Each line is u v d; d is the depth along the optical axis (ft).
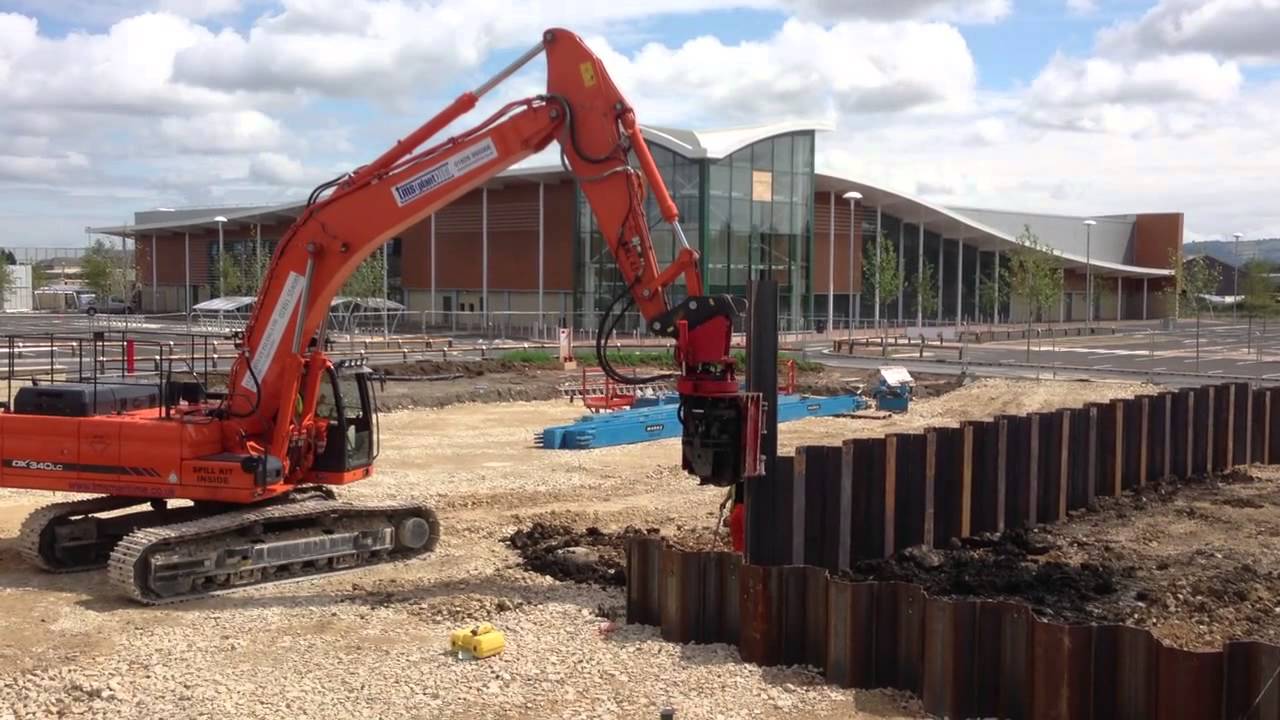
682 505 53.98
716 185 172.65
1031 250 215.51
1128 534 48.98
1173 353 159.63
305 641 33.53
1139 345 181.06
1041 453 51.34
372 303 179.32
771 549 39.06
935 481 46.21
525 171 188.85
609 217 37.73
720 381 35.76
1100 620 36.01
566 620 35.42
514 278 203.31
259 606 37.29
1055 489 51.90
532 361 125.08
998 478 48.32
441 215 215.51
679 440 76.43
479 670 30.76
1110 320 294.25
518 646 32.76
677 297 54.34
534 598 38.14
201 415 41.57
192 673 30.71
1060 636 26.68
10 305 300.20
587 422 74.38
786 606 31.37
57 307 290.97
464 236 211.82
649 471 63.41
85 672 30.63
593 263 185.98
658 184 37.11
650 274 37.22
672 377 36.88
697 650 32.40
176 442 40.14
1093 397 101.40
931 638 28.25
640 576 34.73
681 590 32.91
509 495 56.24
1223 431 64.44
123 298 279.49
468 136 38.83
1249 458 66.85
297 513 40.93
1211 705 25.40
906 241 226.99
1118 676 26.63
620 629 34.47
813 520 41.52
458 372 115.03
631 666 31.07
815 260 206.18
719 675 30.42
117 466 40.50
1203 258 248.52
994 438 48.08
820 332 192.24
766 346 37.22
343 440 42.98
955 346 165.68
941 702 28.09
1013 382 112.98
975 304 244.63
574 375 116.16
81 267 331.16
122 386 43.65
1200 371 123.24
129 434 40.47
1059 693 26.78
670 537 46.29
